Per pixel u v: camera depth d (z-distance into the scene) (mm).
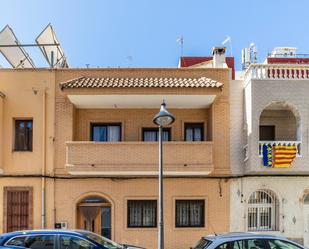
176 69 17000
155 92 15531
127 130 17078
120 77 16953
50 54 18266
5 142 16516
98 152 15711
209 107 17125
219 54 18594
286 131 17219
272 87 15789
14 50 18125
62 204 16297
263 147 15602
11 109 16641
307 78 15992
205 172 15883
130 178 16469
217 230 16312
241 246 10328
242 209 16406
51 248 10758
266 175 16469
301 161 15578
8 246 10641
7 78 16766
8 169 16422
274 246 10422
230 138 16719
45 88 16734
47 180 16391
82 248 10797
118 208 16359
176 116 17234
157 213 16406
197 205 16594
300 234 16312
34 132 16594
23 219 16297
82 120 17188
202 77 16844
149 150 15719
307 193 16516
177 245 16219
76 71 16922
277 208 16547
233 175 16516
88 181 16422
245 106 16578
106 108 17172
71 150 15742
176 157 15695
